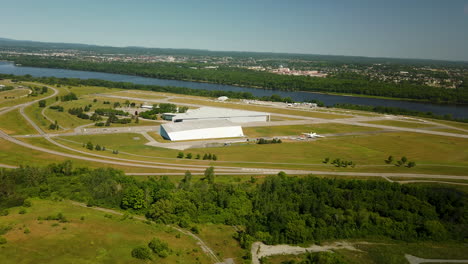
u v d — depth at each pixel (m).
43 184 127.56
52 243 87.31
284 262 94.81
